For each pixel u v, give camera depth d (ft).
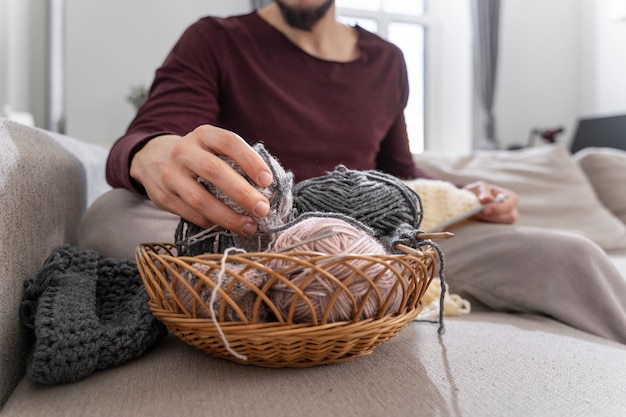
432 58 9.86
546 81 9.71
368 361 1.48
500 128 9.49
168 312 1.38
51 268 1.62
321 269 1.19
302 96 2.91
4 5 5.82
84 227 2.06
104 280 1.78
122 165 1.83
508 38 9.44
